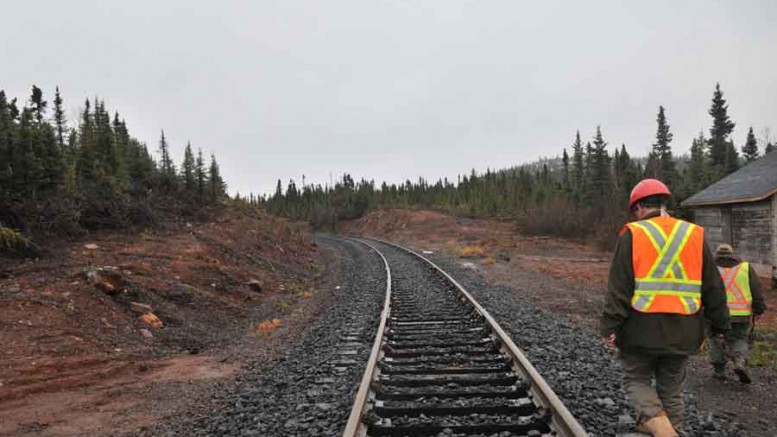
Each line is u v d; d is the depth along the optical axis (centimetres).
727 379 617
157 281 1191
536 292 1412
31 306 856
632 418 450
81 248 1291
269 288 1606
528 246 3397
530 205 5450
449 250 3275
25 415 567
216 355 866
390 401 509
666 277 331
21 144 1377
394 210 6769
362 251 3359
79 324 857
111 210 1616
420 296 1309
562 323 948
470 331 855
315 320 1149
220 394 641
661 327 330
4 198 1266
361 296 1402
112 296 1009
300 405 541
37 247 1149
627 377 365
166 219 1875
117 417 570
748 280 587
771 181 1739
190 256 1506
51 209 1362
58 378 682
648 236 335
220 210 2411
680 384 359
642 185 358
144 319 973
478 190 7219
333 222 8031
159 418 567
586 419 445
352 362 700
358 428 429
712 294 337
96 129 2398
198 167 2448
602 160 5097
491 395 515
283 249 2459
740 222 1856
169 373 750
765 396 556
